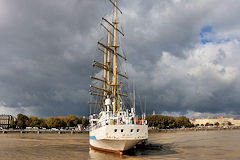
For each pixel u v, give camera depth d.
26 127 190.50
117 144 43.34
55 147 62.91
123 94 59.22
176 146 65.31
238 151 54.16
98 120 55.31
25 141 83.50
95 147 53.84
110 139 41.88
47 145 68.75
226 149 58.06
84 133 164.62
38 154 48.62
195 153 50.66
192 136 116.44
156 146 64.06
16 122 195.25
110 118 44.62
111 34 67.50
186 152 52.34
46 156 45.78
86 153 49.38
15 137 108.69
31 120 194.88
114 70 57.06
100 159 41.22
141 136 42.97
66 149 57.66
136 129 42.47
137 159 41.31
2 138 100.50
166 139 94.81
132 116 48.56
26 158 43.69
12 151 54.00
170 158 43.34
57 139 96.00
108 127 41.81
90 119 63.28
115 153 45.72
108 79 63.47
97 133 48.09
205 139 93.62
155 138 102.00
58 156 45.56
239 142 78.75
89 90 63.72
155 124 199.38
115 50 58.62
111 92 60.47
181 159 42.66
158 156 45.72
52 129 177.12
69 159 41.94
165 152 52.03
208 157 45.12
